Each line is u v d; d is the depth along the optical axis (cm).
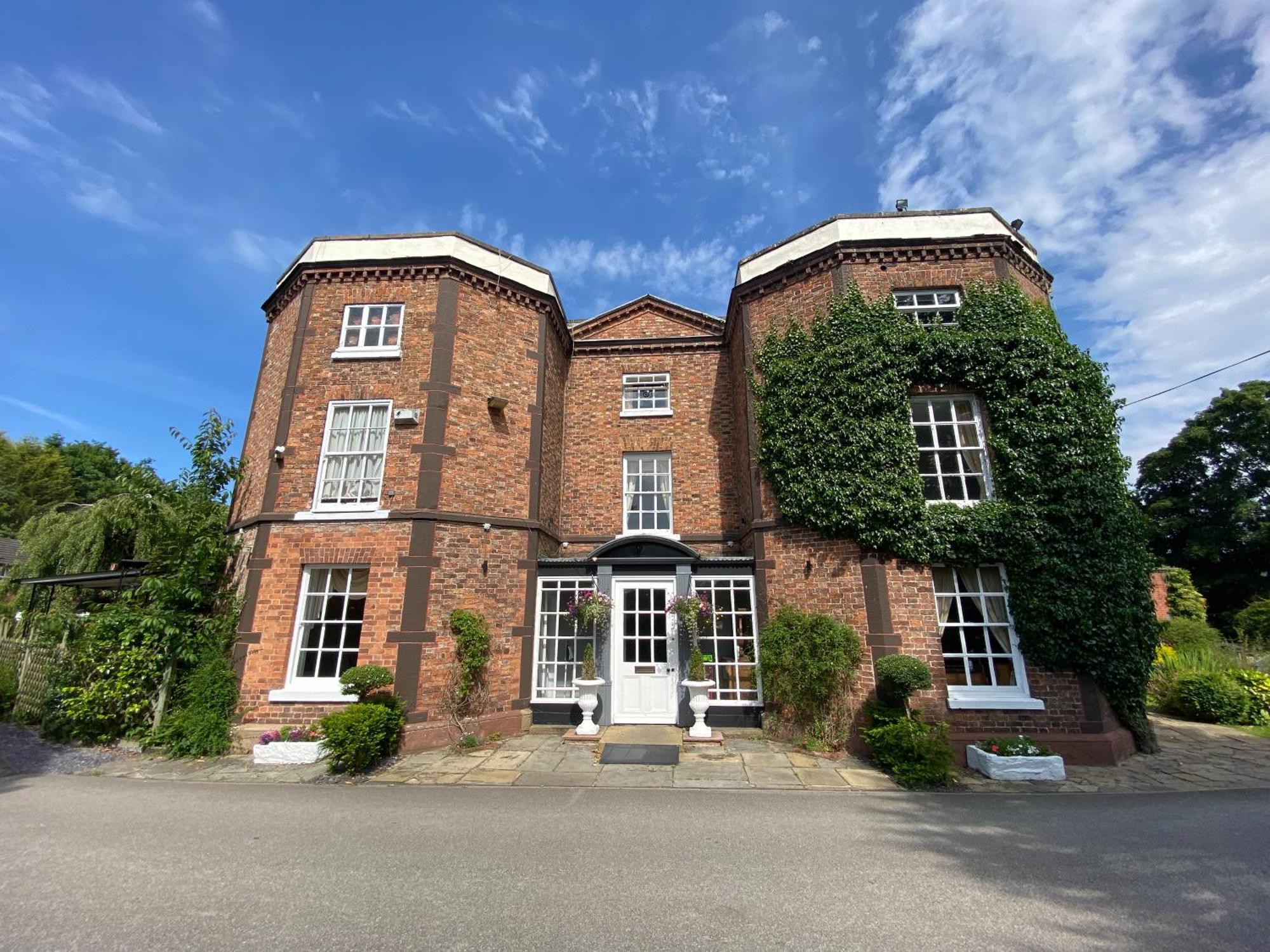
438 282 1066
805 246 1091
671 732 941
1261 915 374
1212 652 1294
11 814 579
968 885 421
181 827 544
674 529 1260
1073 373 902
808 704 880
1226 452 2617
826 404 965
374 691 871
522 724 978
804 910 382
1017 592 841
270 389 1105
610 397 1361
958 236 1017
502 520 1036
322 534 952
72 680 907
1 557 2591
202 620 913
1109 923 364
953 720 817
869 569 891
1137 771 751
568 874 439
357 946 335
